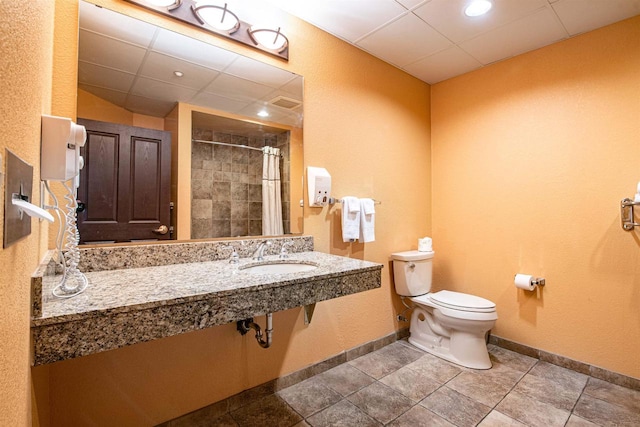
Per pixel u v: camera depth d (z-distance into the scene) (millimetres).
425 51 2441
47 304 919
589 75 2139
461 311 2215
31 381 858
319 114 2180
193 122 1687
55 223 1303
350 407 1789
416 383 2027
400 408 1775
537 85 2375
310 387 1989
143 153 1537
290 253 2006
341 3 1904
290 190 2043
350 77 2359
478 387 1979
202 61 1705
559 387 1978
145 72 1543
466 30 2154
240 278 1283
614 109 2041
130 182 1497
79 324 862
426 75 2854
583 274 2164
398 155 2719
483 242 2668
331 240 2262
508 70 2531
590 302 2137
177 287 1129
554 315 2287
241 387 1809
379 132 2564
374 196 2529
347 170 2348
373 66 2518
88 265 1374
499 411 1741
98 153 1419
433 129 3018
